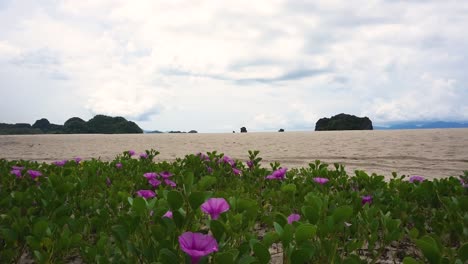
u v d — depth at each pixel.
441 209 4.06
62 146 20.05
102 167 6.61
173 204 2.16
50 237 2.69
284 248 2.22
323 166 6.07
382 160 11.61
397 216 3.74
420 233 3.45
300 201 4.18
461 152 13.84
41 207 3.59
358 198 3.58
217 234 2.05
